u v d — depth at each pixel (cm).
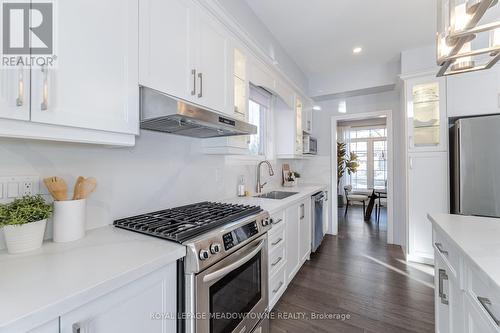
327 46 287
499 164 218
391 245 347
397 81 320
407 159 284
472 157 229
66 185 108
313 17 231
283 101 298
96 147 126
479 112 245
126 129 107
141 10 113
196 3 145
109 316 74
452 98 258
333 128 404
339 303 203
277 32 257
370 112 374
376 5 213
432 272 257
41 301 59
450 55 108
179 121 126
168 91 126
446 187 263
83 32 90
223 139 187
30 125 79
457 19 93
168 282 96
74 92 88
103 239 108
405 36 263
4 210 89
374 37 266
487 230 122
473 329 91
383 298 209
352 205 689
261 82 235
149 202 154
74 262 83
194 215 142
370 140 694
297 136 340
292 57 315
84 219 111
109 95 99
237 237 128
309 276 251
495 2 75
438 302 140
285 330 171
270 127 327
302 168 424
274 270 188
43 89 79
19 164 100
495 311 74
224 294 122
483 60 238
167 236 107
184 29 136
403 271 260
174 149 172
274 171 341
